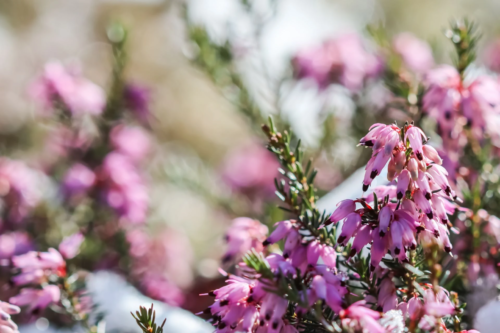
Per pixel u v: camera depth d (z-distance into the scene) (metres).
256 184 0.49
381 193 0.23
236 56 0.42
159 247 0.43
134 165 0.43
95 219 0.40
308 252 0.23
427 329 0.22
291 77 0.42
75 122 0.43
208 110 0.95
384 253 0.22
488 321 0.24
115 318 0.28
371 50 0.41
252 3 0.42
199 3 0.43
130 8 1.06
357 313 0.22
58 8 1.10
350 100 0.41
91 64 0.99
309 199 0.25
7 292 0.32
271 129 0.25
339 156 0.42
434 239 0.22
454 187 0.26
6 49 0.99
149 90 0.45
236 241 0.27
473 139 0.28
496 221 0.26
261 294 0.22
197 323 0.27
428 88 0.28
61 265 0.27
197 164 0.53
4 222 0.40
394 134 0.22
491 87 0.27
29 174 0.42
